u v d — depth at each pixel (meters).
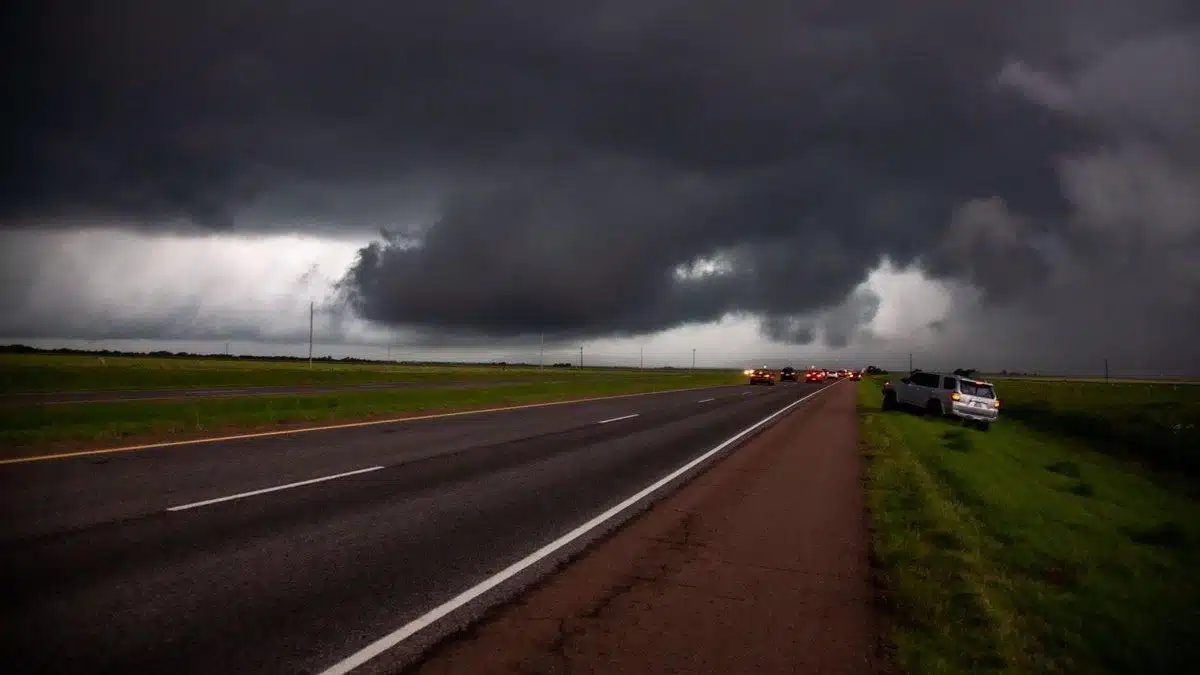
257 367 76.06
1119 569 7.83
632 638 4.57
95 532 6.67
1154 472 18.81
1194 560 9.02
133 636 4.28
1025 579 6.73
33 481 9.10
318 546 6.46
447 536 7.02
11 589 5.04
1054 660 4.66
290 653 4.13
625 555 6.57
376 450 13.06
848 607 5.32
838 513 8.81
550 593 5.41
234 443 13.38
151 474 9.80
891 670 4.23
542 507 8.59
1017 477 14.53
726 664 4.22
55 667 3.82
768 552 6.85
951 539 7.61
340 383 45.84
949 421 25.59
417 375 67.19
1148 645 5.33
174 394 29.67
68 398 25.92
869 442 17.16
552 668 4.07
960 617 5.17
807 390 53.78
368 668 3.98
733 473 11.93
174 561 5.83
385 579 5.58
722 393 44.38
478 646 4.35
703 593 5.54
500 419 20.66
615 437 16.88
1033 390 63.16
